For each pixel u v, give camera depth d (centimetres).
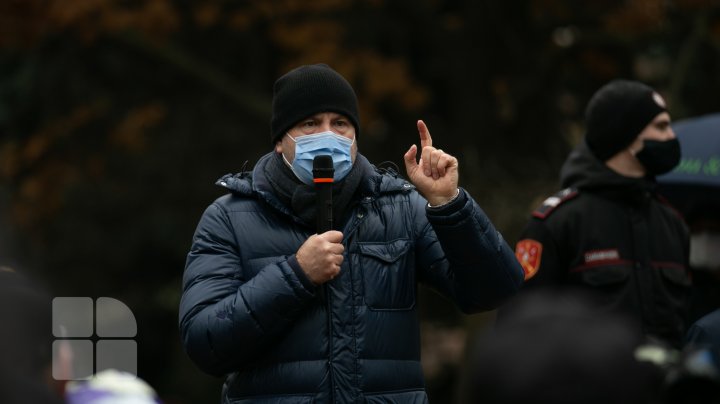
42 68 3588
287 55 3500
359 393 791
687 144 1514
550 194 2928
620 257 1099
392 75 3300
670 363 417
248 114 3669
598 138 1137
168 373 4091
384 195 848
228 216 838
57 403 482
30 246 3781
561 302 388
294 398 788
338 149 816
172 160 3684
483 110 3416
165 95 3675
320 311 800
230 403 813
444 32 3469
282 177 832
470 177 3033
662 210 1139
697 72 3462
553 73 3453
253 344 779
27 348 477
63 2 3128
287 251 822
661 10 3306
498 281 814
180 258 3894
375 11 3466
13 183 3791
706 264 1243
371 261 819
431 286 859
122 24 3216
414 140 3500
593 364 371
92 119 3662
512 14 3428
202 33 3547
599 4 3438
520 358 376
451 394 3409
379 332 805
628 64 3522
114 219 3812
